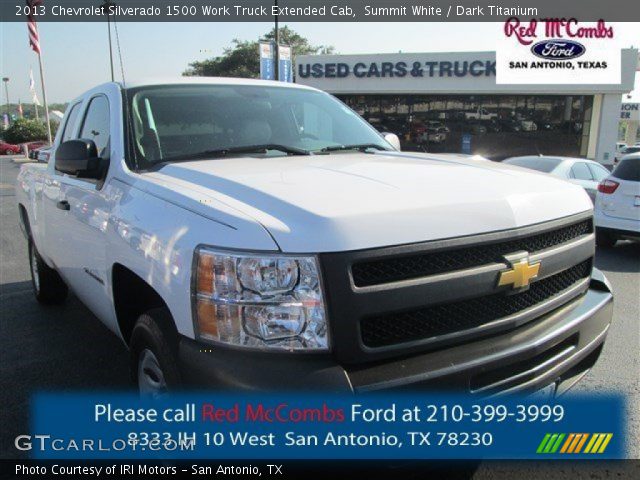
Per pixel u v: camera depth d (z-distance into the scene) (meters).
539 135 26.05
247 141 3.31
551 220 2.46
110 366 3.91
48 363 3.96
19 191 5.35
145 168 2.91
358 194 2.15
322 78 27.16
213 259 1.95
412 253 1.99
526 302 2.37
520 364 2.26
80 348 4.24
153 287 2.28
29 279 6.39
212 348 1.97
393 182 2.37
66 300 5.46
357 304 1.89
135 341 2.55
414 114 27.14
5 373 3.80
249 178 2.40
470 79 25.41
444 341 2.09
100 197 3.00
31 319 4.90
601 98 24.84
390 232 1.96
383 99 27.39
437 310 2.09
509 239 2.24
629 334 4.63
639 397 3.45
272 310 1.88
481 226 2.17
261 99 3.67
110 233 2.74
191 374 1.98
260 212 2.04
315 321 1.88
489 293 2.18
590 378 3.74
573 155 25.84
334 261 1.87
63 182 3.74
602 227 8.26
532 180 2.69
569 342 2.51
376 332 1.96
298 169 2.65
